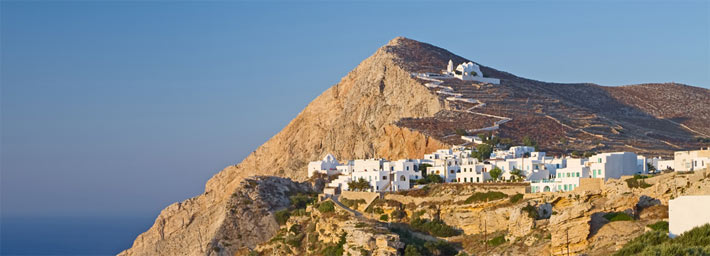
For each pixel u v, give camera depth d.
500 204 184.50
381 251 172.12
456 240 181.62
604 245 139.38
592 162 197.88
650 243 125.12
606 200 158.25
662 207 149.62
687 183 155.00
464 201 192.88
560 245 146.38
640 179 165.62
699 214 123.25
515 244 162.00
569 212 147.38
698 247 113.50
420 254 170.00
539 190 188.88
